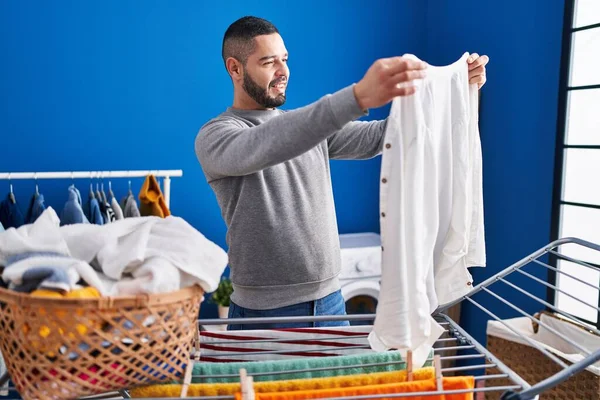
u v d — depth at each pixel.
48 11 2.79
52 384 0.95
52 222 1.08
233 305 1.73
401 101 1.11
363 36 3.37
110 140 2.95
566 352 2.34
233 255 1.68
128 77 2.95
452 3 3.27
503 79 2.93
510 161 2.90
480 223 1.41
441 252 1.39
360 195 3.47
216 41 3.09
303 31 3.24
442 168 1.34
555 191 2.63
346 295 3.03
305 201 1.67
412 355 1.14
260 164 1.31
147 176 2.52
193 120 3.09
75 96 2.87
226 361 1.27
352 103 1.12
